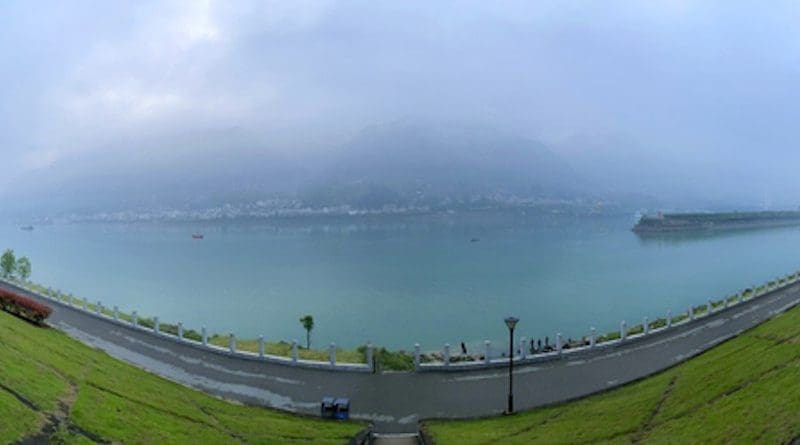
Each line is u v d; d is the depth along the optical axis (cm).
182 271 14188
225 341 4819
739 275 12081
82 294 10625
